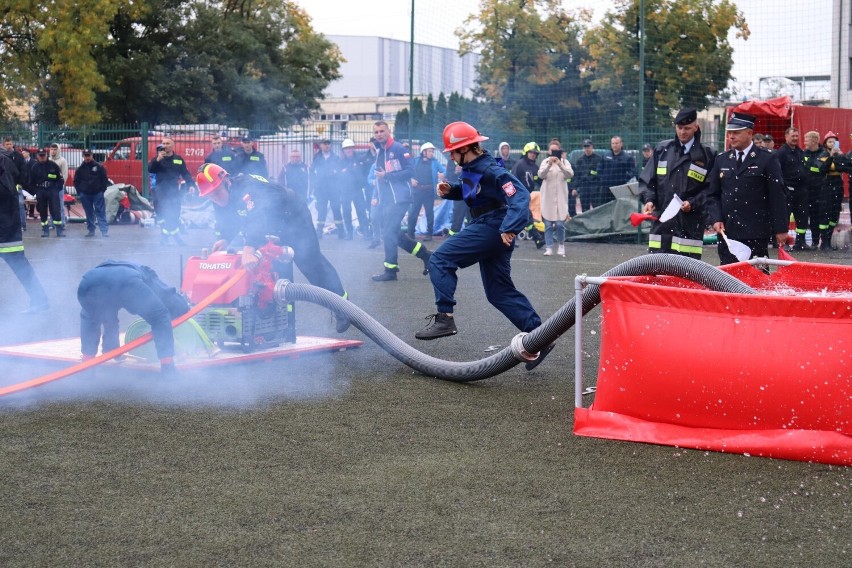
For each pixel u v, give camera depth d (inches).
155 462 184.5
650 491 168.6
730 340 189.6
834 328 180.7
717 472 179.0
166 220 713.0
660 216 350.9
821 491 167.8
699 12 887.1
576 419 208.4
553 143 633.6
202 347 273.0
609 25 1173.1
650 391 199.6
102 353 270.5
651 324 199.0
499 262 276.8
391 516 155.7
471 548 142.4
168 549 142.1
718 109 1005.2
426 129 951.6
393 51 3090.6
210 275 278.1
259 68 1920.5
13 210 369.1
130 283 248.4
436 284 276.7
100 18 1457.9
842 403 180.7
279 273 308.5
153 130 1053.8
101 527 150.8
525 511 158.2
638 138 769.6
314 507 159.9
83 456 188.2
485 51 1286.9
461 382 258.7
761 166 339.3
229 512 157.4
